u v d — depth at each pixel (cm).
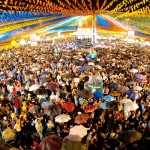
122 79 1507
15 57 2527
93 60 2208
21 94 1272
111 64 2008
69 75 1569
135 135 813
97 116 1077
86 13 2464
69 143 711
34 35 2834
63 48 3641
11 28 2339
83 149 702
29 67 1892
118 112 1035
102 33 5034
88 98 1211
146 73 1681
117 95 1236
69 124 1027
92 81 1276
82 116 962
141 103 1136
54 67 1878
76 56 2477
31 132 982
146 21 2886
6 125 970
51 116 1010
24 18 2255
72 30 4603
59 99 1176
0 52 3028
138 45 4003
